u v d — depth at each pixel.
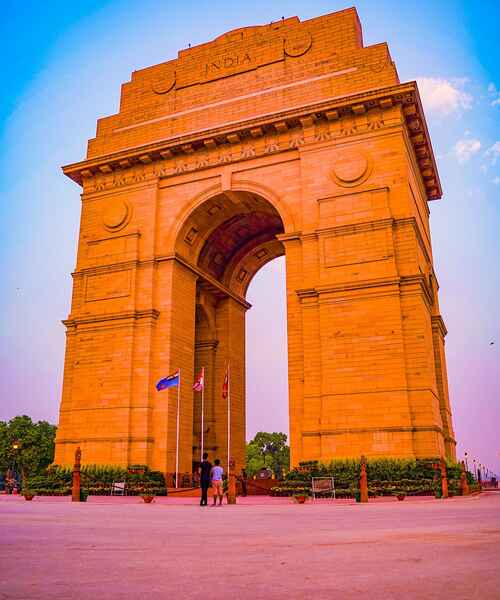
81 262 44.38
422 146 41.03
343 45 41.34
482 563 6.69
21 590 5.37
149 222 42.81
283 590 5.32
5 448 96.06
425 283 36.19
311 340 35.59
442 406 40.59
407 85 36.59
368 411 32.75
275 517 16.06
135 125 46.47
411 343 33.34
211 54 45.97
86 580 5.93
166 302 40.62
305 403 34.56
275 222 47.00
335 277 35.78
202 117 44.09
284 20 44.28
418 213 40.56
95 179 45.94
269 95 42.25
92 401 39.56
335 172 37.84
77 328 41.75
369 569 6.42
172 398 39.12
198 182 42.66
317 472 31.59
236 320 50.88
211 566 6.85
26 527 12.42
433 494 28.56
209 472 24.23
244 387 50.50
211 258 48.16
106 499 30.42
